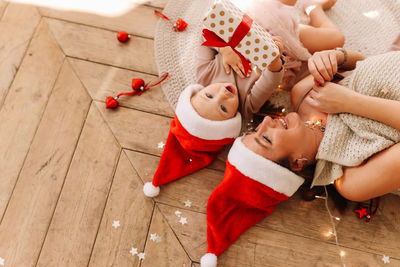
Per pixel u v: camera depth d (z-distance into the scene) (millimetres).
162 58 1400
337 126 1074
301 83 1208
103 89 1368
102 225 1207
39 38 1438
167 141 1229
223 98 1106
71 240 1189
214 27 907
